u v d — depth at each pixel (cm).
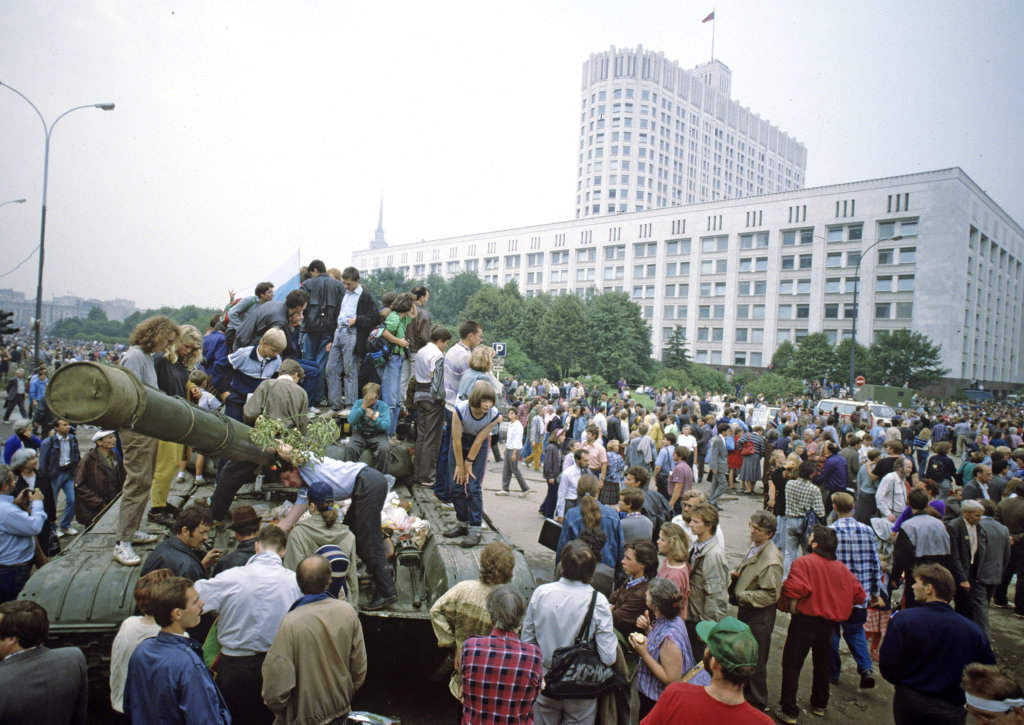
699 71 16100
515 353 5969
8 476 580
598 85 13325
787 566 855
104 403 312
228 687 395
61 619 455
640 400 4528
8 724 315
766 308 7812
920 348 6266
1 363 2888
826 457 1197
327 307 941
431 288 9588
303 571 372
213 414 457
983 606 734
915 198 6838
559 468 1215
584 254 9750
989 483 1063
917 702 433
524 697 354
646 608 497
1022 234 9425
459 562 541
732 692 293
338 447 684
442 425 769
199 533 441
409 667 600
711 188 15212
